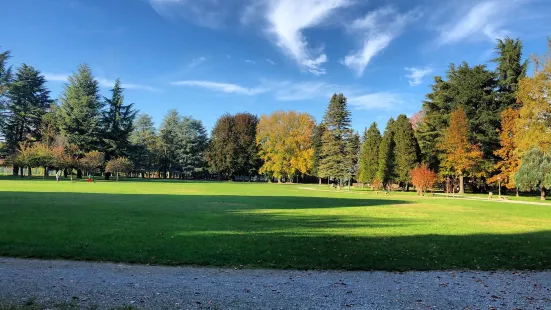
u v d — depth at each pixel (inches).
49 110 2755.9
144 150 3299.7
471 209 1018.7
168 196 1208.2
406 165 2225.6
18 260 337.7
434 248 436.1
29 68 2696.9
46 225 526.0
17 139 2618.1
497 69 2106.3
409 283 289.3
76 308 212.1
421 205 1117.1
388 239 495.5
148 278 284.8
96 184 1856.5
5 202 839.1
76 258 348.2
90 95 2664.9
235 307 220.2
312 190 2047.2
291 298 241.3
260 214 762.8
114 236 456.8
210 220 645.9
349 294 254.4
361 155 2600.9
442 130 2229.3
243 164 3523.6
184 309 214.4
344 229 581.6
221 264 338.6
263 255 375.6
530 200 1509.6
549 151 1440.7
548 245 471.8
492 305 237.6
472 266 354.9
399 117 2336.4
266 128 3090.6
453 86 2273.6
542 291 273.6
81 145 2600.9
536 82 1503.4
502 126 1829.5
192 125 3885.3
